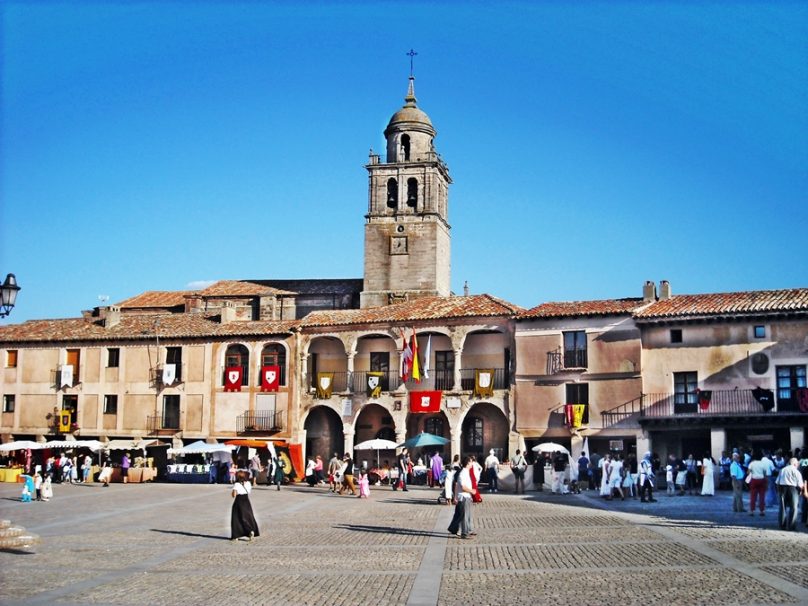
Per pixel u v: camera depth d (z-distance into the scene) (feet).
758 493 104.94
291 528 101.60
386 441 178.91
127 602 58.95
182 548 84.69
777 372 163.94
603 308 179.32
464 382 194.18
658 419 165.68
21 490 169.68
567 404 177.27
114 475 193.47
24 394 225.35
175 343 216.13
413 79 262.26
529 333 184.14
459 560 74.49
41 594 61.87
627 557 73.56
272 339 208.95
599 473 168.35
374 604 57.31
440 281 250.98
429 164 248.32
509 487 156.15
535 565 70.90
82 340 222.28
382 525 103.35
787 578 62.08
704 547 77.51
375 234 248.52
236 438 207.72
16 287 86.07
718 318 167.53
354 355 205.46
